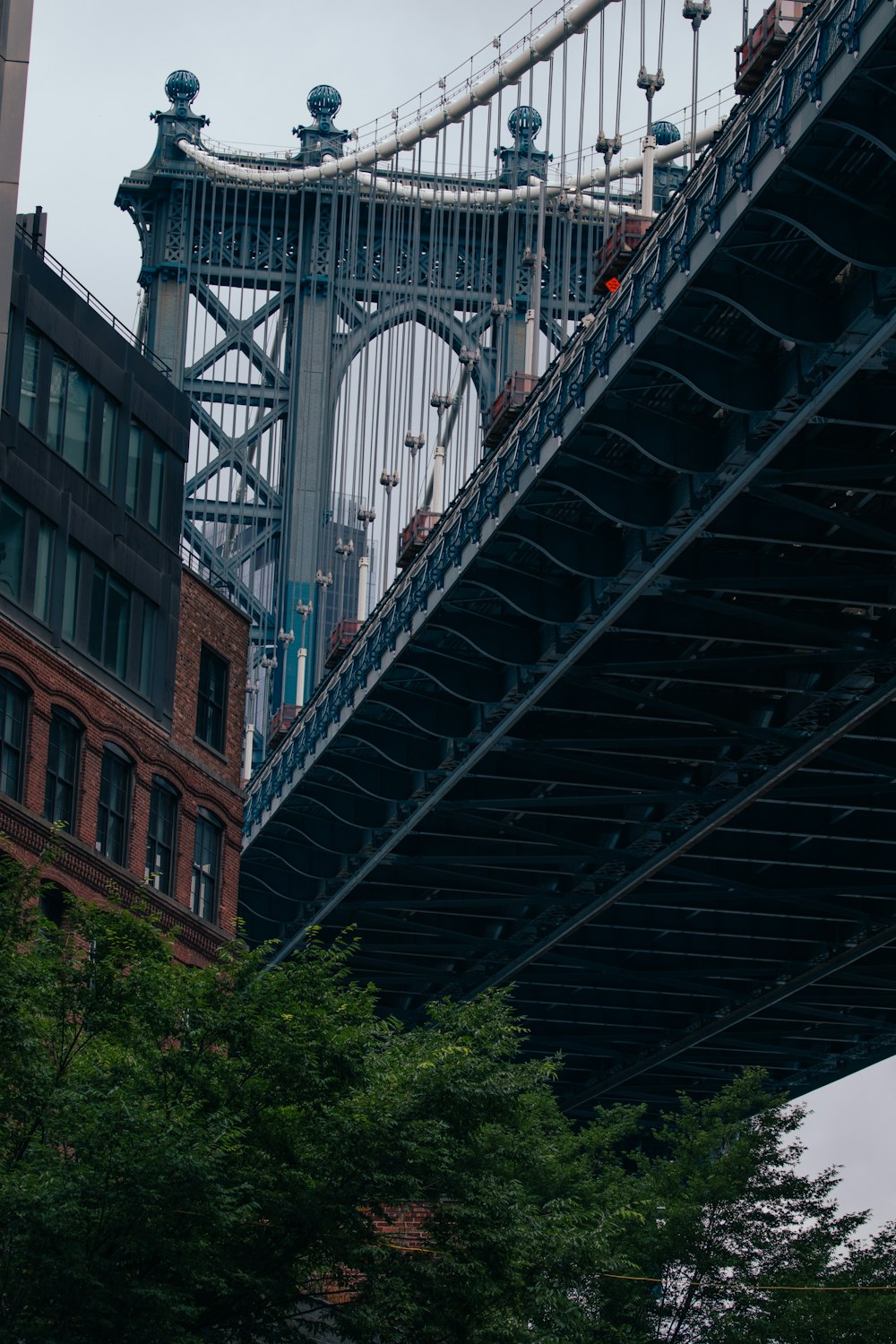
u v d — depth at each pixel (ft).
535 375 287.89
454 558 287.28
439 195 590.96
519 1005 456.86
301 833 379.76
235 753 237.45
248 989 146.72
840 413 222.69
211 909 229.45
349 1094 144.87
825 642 281.74
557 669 291.79
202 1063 142.61
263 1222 141.59
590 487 254.06
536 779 336.29
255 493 588.09
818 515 242.17
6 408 201.46
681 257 215.51
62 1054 141.59
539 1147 218.79
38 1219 125.08
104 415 218.38
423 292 592.19
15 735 196.24
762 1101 263.29
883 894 362.94
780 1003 429.79
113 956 143.33
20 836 192.75
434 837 372.38
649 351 227.61
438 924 418.10
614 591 272.31
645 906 392.47
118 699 213.46
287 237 602.44
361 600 412.98
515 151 595.47
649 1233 234.99
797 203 199.93
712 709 312.29
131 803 213.46
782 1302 235.40
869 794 332.60
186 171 594.65
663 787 327.26
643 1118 517.96
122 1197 129.18
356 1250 140.56
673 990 424.46
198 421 596.29
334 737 345.31
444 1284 145.18
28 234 213.25
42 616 203.31
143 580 221.25
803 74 191.62
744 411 226.79
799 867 370.53
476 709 322.96
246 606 579.07
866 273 206.28
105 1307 127.13
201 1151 132.77
